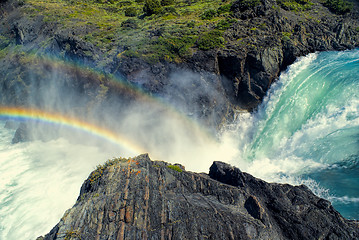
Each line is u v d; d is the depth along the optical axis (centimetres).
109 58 3822
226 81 3406
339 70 2992
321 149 2558
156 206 1523
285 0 4266
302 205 1560
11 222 2473
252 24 3706
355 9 4003
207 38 3475
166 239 1381
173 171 1853
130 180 1655
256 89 3322
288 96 3150
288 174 2488
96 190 1678
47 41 4662
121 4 6419
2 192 2883
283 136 2972
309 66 3297
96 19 5291
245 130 3256
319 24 3769
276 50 3372
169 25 4122
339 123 2670
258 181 1780
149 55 3478
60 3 6438
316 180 2277
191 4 5272
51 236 1466
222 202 1644
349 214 1838
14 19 5684
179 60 3419
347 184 2125
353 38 3600
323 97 2920
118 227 1419
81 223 1457
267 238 1384
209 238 1380
